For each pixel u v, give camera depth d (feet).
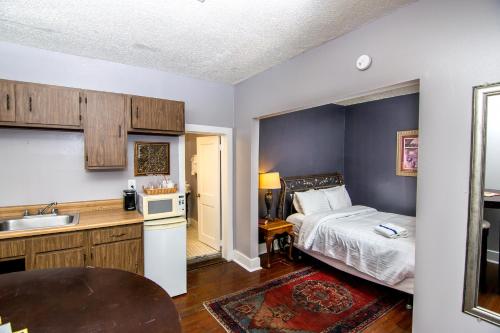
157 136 10.60
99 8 6.01
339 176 16.81
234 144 12.48
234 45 7.97
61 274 4.86
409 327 7.61
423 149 5.42
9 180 8.11
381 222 11.37
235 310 8.42
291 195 14.06
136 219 8.20
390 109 14.89
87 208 9.21
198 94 11.39
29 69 8.16
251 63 9.52
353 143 16.96
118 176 9.84
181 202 9.50
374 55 6.39
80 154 9.13
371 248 9.22
